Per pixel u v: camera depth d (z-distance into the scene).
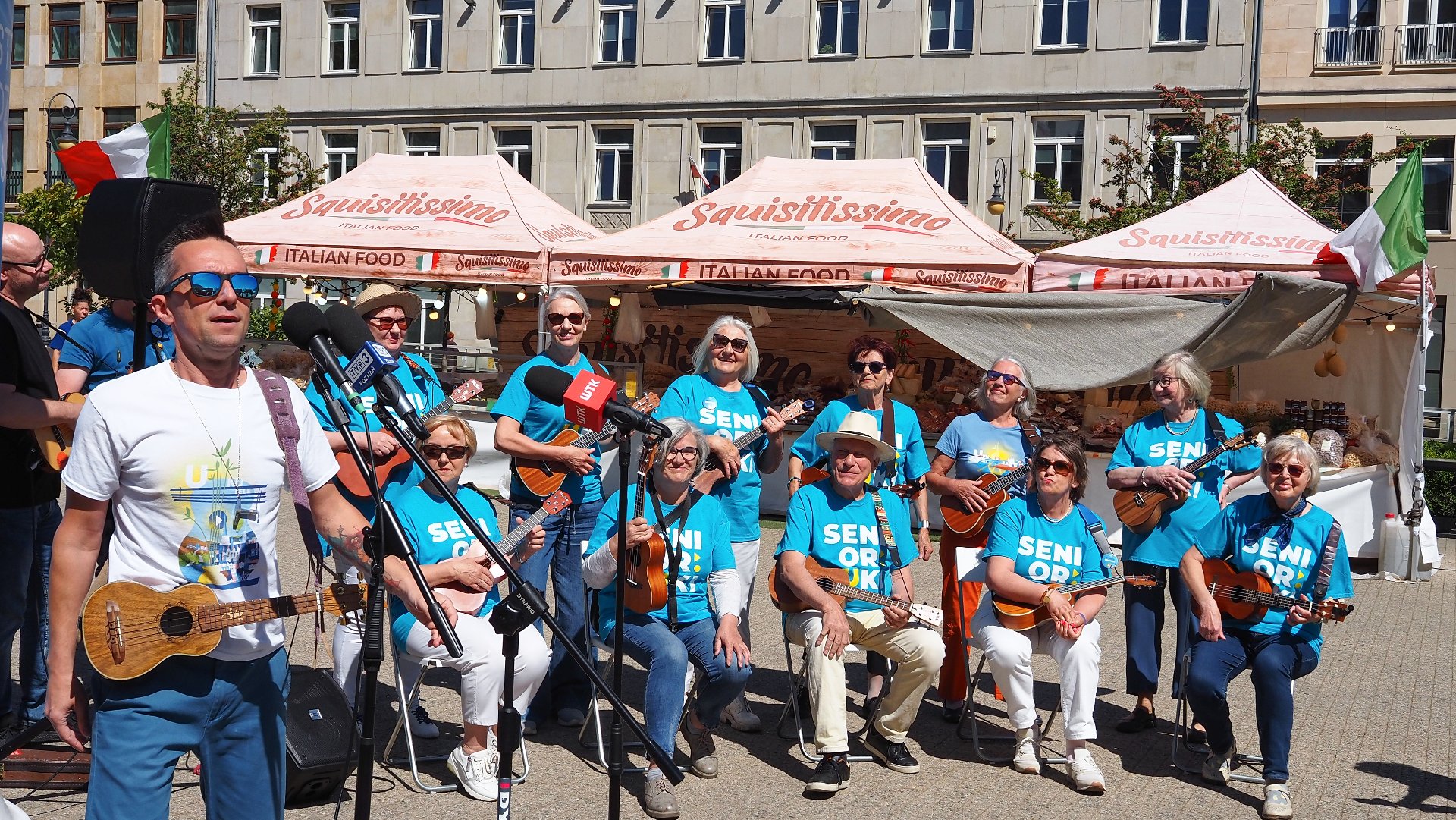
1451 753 5.97
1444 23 23.45
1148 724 6.32
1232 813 5.15
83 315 16.97
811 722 6.27
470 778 5.03
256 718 3.17
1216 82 24.55
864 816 4.97
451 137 29.61
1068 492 5.73
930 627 5.49
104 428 2.92
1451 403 23.95
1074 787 5.40
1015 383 6.42
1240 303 10.68
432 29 29.97
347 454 5.46
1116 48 25.08
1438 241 23.94
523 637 5.12
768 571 10.41
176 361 3.06
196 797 4.79
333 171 30.73
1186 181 22.55
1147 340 11.44
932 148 26.59
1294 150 22.23
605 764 5.44
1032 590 5.52
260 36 31.31
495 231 12.99
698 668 5.33
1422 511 10.97
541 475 5.88
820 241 12.33
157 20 32.28
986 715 6.57
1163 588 6.30
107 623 2.95
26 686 5.29
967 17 26.11
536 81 28.88
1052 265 11.62
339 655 5.43
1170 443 6.36
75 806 4.61
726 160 27.80
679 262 12.15
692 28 27.67
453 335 26.61
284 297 21.75
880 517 5.67
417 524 5.21
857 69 26.67
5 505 4.83
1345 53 23.91
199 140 27.58
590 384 4.01
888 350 6.36
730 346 6.23
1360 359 13.64
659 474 5.37
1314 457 5.38
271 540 3.16
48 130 33.53
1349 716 6.57
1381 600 9.93
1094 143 25.33
